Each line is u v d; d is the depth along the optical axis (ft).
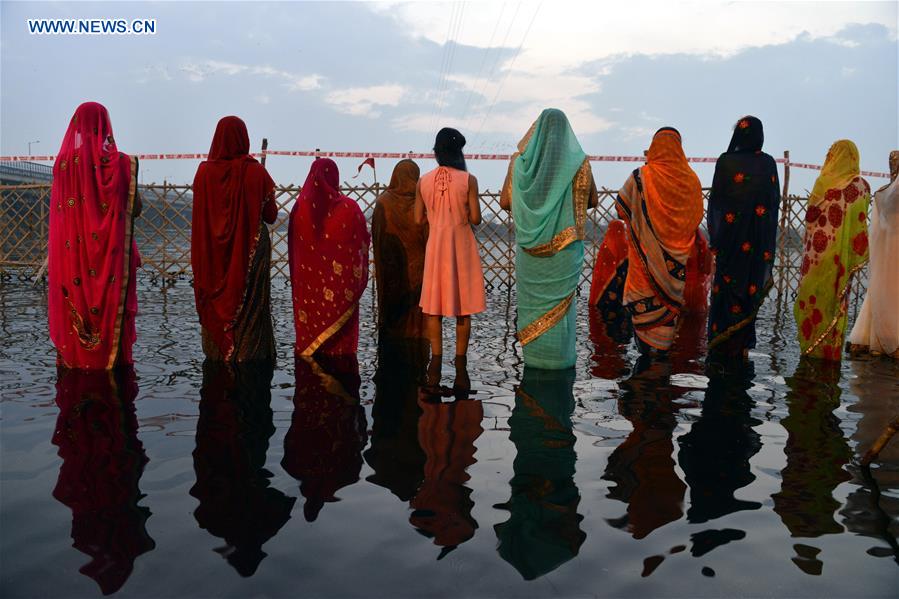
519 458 7.65
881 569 5.26
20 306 19.86
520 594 4.81
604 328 17.57
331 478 6.98
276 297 23.39
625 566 5.24
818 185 13.37
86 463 7.32
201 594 4.76
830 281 13.10
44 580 4.93
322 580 4.97
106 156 11.54
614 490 6.75
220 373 11.69
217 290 12.35
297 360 12.96
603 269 20.65
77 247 11.43
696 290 19.74
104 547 5.45
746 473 7.24
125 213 11.66
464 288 13.14
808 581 5.07
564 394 10.56
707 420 9.17
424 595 4.78
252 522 5.93
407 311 15.88
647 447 8.05
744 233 13.41
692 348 14.74
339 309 13.19
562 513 6.19
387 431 8.59
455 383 11.24
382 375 11.80
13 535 5.63
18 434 8.25
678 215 13.23
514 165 12.43
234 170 12.12
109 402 9.75
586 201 12.05
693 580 5.05
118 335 11.76
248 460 7.48
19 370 11.68
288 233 13.30
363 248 13.25
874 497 6.63
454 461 7.52
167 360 12.67
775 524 6.02
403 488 6.74
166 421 8.87
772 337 16.26
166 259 28.12
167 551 5.39
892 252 13.52
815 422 9.08
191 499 6.41
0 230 29.35
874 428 8.83
